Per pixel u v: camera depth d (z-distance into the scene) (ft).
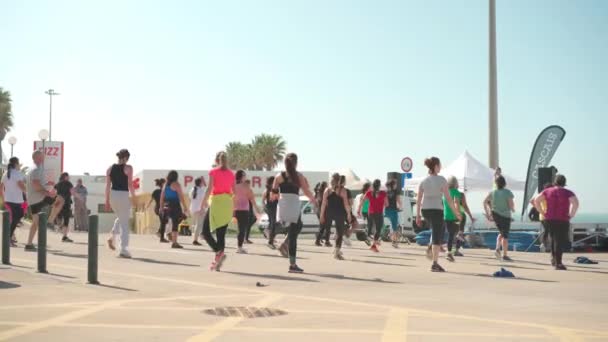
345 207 52.21
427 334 20.93
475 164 86.63
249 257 51.08
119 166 46.73
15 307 24.95
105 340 19.21
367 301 28.50
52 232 88.63
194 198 64.95
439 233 43.37
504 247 54.60
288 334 20.54
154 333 20.34
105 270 38.37
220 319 23.06
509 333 21.39
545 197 48.01
